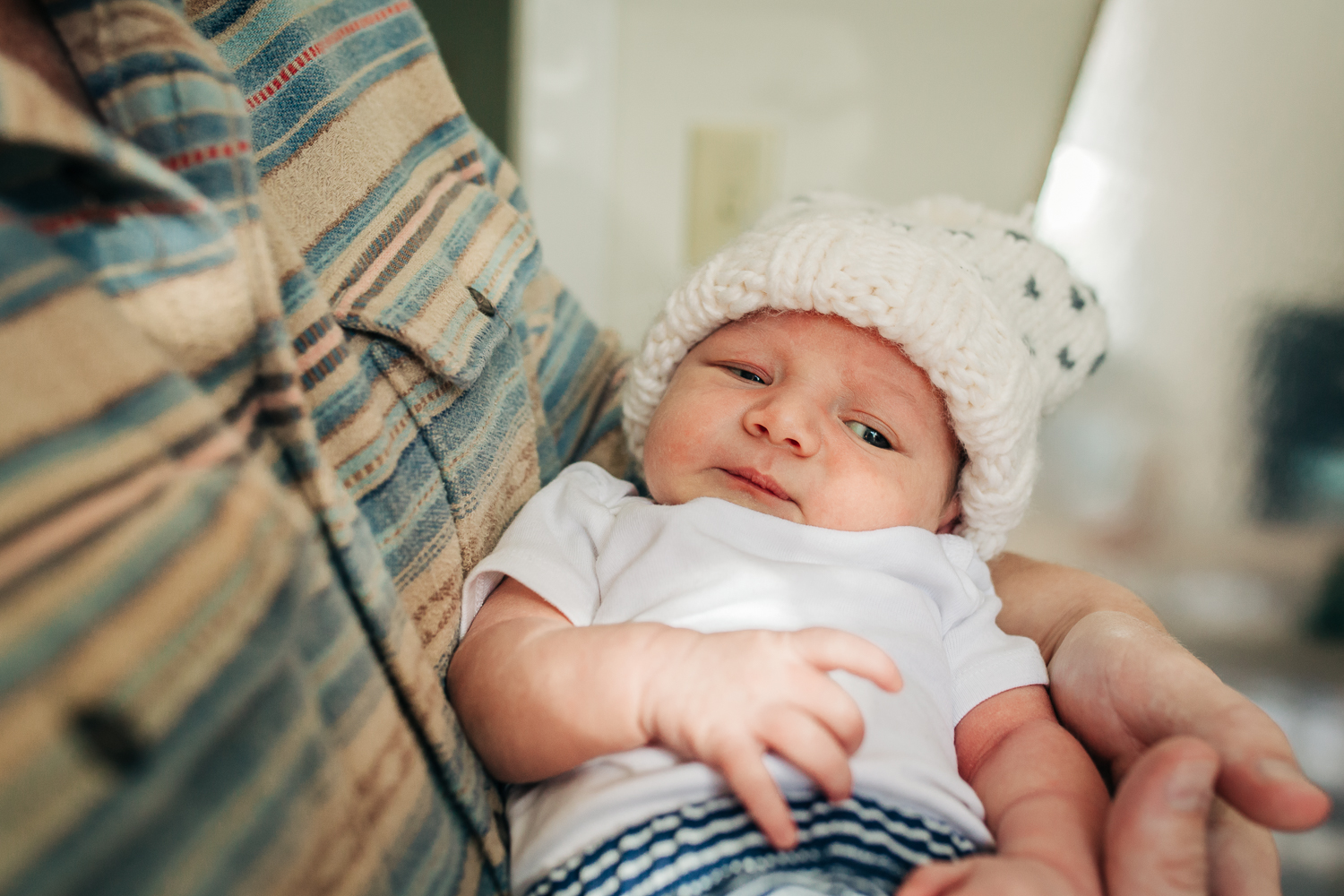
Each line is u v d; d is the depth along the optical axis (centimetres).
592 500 70
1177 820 40
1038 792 50
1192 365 99
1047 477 106
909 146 133
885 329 64
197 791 23
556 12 131
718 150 139
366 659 38
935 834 46
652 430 70
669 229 144
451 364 55
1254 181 97
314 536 37
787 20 132
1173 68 102
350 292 52
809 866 44
